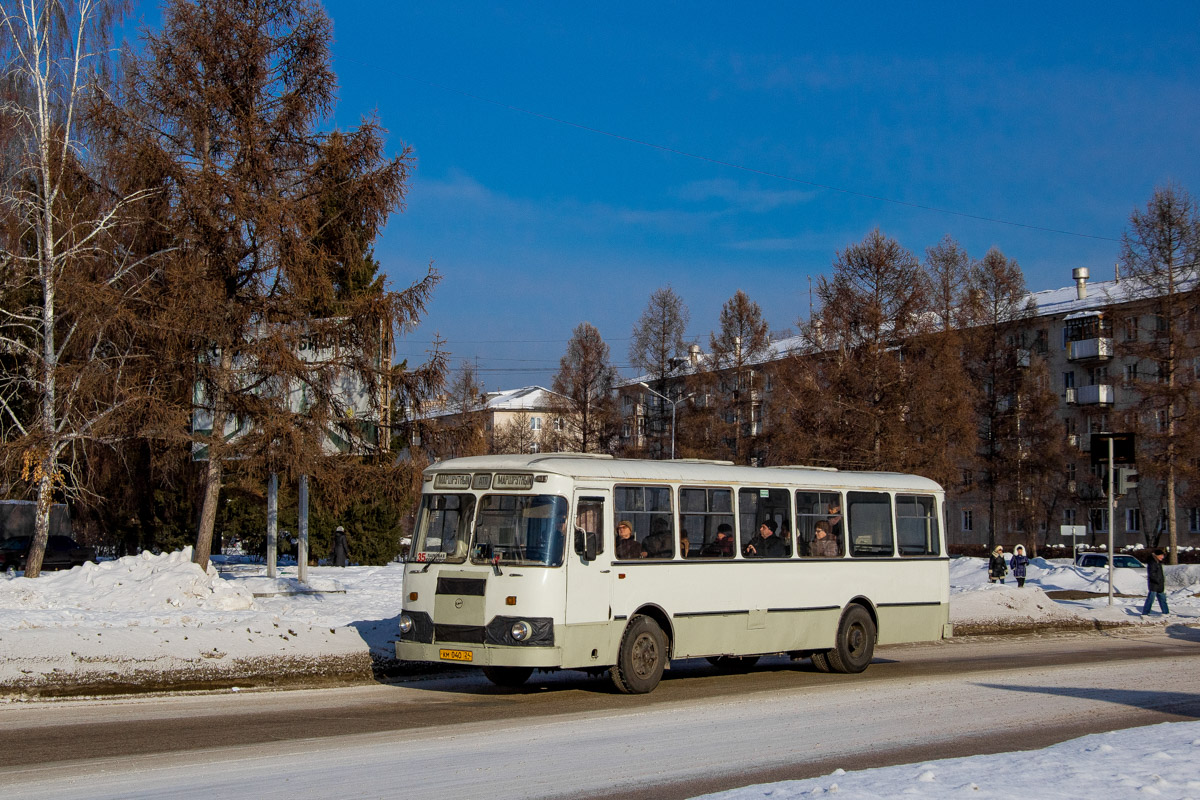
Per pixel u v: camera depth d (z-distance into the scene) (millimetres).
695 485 15234
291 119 21250
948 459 46500
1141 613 28766
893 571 17938
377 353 21500
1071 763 8172
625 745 10344
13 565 30031
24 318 24281
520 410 106375
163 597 18359
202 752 9797
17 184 26484
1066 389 72000
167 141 20922
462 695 13922
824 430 46281
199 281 19781
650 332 66312
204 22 20844
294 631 16766
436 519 14125
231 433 21703
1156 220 50281
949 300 61750
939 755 9914
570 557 13430
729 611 15336
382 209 21484
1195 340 51500
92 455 26516
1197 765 7988
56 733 10703
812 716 12258
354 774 8906
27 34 26141
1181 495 58281
